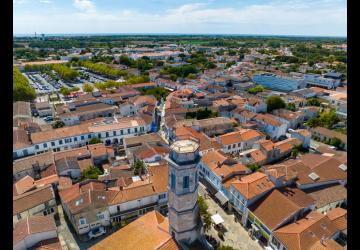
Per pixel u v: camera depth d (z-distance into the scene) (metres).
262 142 95.31
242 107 139.38
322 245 50.12
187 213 40.50
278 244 54.91
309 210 63.19
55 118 138.75
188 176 38.50
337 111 136.88
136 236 43.72
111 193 64.75
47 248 50.19
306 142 103.62
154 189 66.88
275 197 63.34
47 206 64.25
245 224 63.91
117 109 144.25
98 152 90.94
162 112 150.38
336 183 75.81
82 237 60.09
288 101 153.25
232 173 74.12
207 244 45.12
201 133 102.69
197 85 191.12
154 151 86.19
